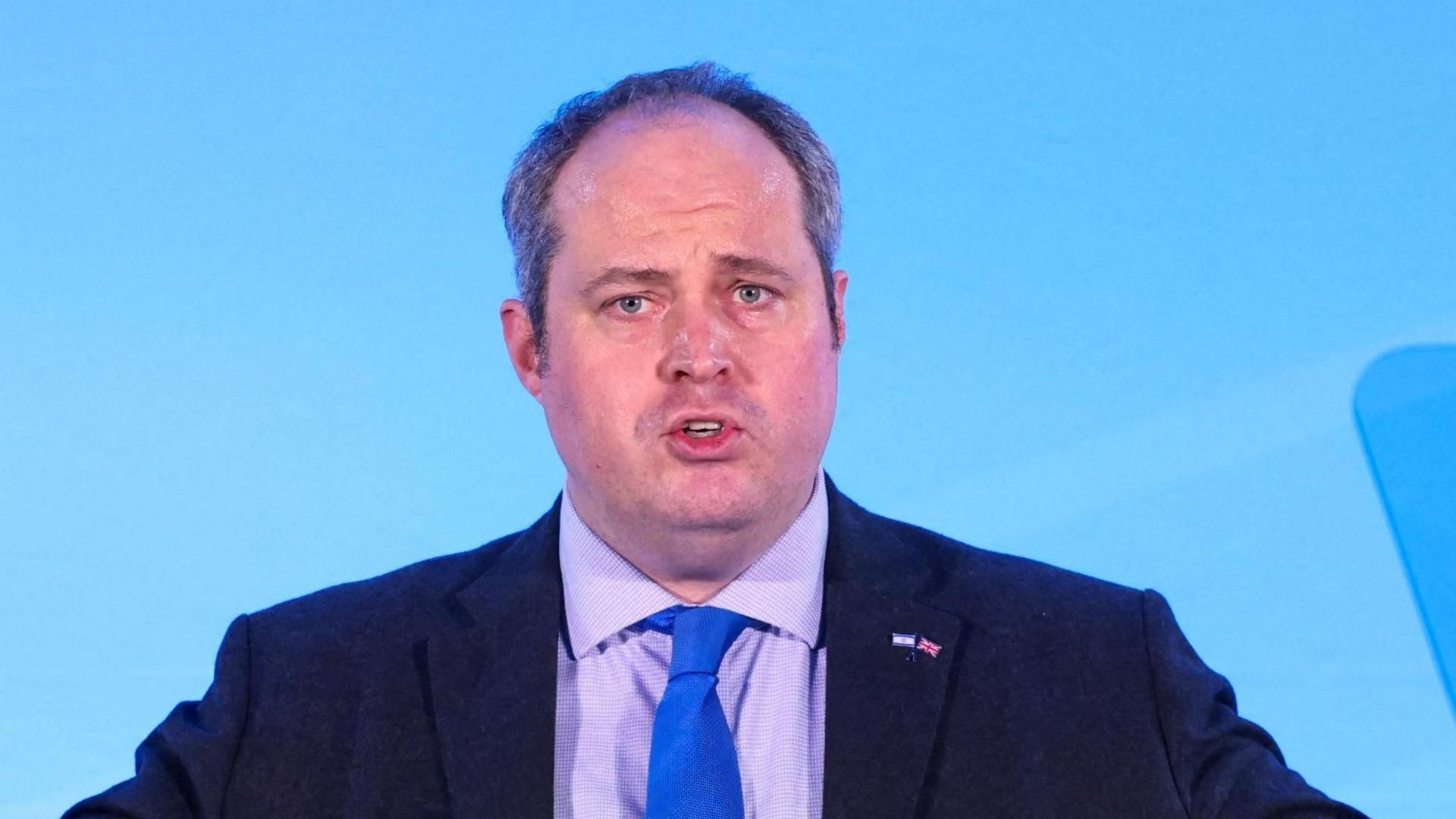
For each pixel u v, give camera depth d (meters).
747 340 4.16
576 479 4.35
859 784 4.06
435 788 4.16
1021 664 4.31
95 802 4.06
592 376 4.18
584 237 4.21
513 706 4.25
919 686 4.22
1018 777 4.09
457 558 4.87
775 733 4.27
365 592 4.68
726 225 4.15
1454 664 6.62
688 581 4.45
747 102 4.41
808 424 4.20
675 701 4.17
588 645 4.40
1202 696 4.26
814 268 4.29
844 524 4.66
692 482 4.13
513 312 4.62
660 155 4.24
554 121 4.46
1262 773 4.00
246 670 4.44
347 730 4.30
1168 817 4.04
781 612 4.39
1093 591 4.55
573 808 4.20
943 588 4.53
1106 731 4.17
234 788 4.19
